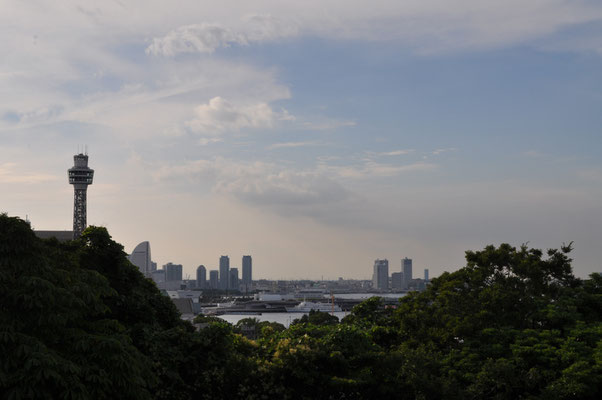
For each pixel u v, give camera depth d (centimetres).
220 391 3259
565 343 3997
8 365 1922
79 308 2405
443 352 4644
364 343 3788
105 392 2152
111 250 3644
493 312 4684
